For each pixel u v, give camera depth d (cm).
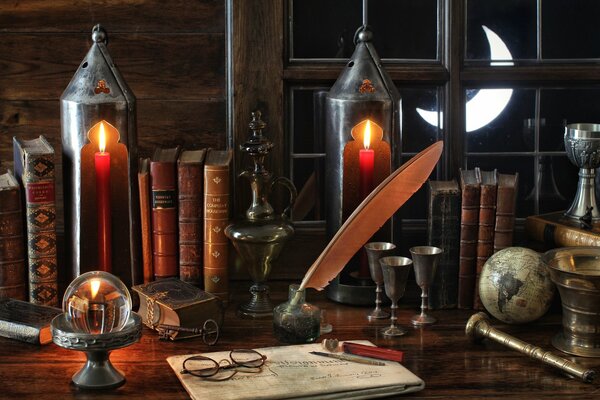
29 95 255
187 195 232
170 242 236
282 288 256
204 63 257
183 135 259
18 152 231
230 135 257
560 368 192
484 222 233
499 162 268
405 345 211
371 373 188
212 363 193
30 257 228
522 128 267
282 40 255
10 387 187
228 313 234
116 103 227
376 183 238
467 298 237
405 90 264
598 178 254
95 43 233
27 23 252
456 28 258
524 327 223
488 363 200
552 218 246
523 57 265
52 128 257
